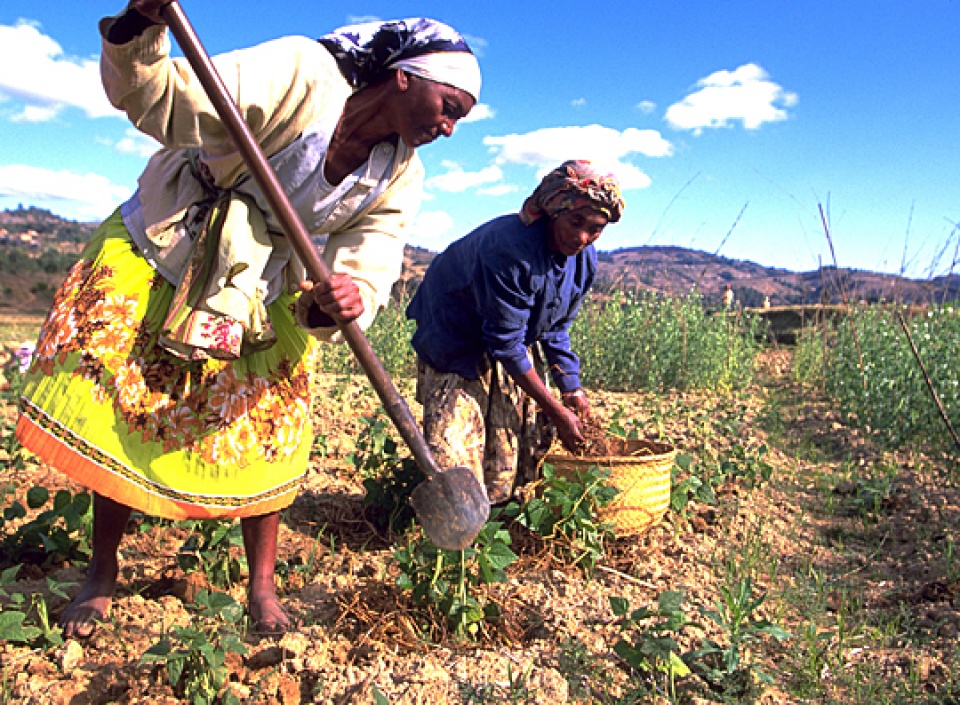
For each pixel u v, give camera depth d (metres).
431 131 2.52
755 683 2.77
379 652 2.76
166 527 3.69
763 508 4.82
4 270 107.81
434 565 2.97
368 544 3.90
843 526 4.60
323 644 2.72
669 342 9.23
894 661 2.98
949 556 3.83
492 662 2.73
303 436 2.87
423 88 2.44
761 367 11.34
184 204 2.53
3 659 2.54
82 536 3.40
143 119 2.26
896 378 6.81
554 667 2.75
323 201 2.58
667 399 8.59
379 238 2.74
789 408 8.20
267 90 2.33
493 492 3.95
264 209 2.56
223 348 2.45
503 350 3.71
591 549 3.59
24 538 3.31
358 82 2.49
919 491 5.03
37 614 2.85
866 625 3.34
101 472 2.49
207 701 2.35
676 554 3.98
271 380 2.75
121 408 2.51
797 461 6.04
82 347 2.48
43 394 2.48
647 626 3.01
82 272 2.56
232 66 2.29
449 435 3.78
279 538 3.77
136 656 2.64
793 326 13.25
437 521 2.57
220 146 2.38
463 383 3.86
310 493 4.45
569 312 4.05
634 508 3.75
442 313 3.81
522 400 4.03
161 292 2.57
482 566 2.96
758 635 3.09
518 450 4.07
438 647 2.83
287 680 2.52
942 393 6.48
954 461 5.71
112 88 2.21
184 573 3.23
